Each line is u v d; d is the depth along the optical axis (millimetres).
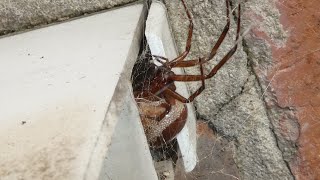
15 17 58
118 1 56
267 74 59
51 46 51
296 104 60
